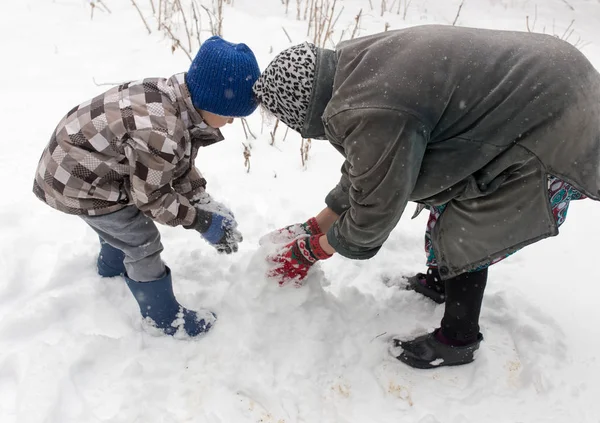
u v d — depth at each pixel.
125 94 1.75
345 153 1.58
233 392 1.96
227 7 4.99
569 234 2.85
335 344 2.14
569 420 1.92
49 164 1.77
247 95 1.77
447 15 5.57
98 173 1.75
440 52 1.46
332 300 2.25
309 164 3.31
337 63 1.54
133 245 1.93
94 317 2.17
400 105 1.42
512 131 1.46
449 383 2.06
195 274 2.42
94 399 1.88
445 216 1.79
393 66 1.45
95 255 2.44
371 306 2.35
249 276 2.15
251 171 3.18
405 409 1.97
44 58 4.09
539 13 5.84
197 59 1.75
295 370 2.01
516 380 2.08
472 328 1.97
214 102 1.75
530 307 2.36
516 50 1.50
